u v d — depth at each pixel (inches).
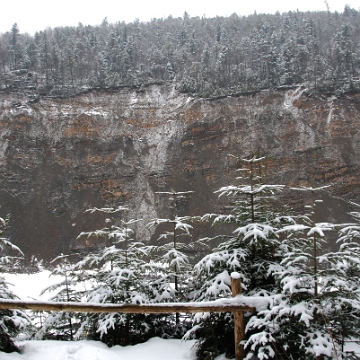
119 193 1533.0
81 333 281.1
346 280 226.1
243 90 1792.6
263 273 253.6
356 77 1831.9
